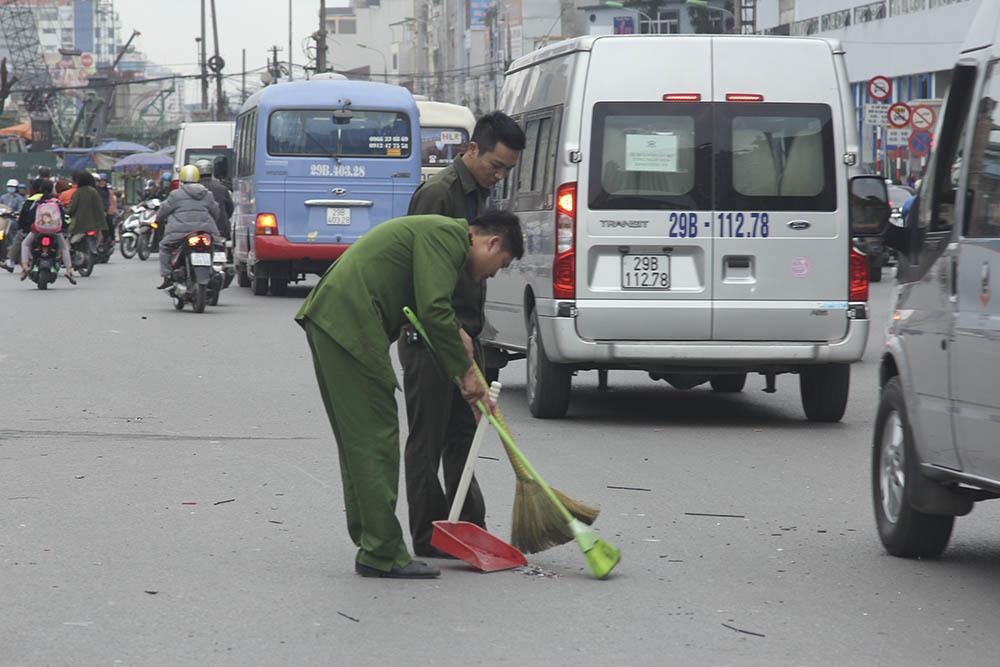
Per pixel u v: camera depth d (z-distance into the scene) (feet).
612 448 69.15
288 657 35.58
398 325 43.91
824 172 75.10
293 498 56.24
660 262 74.59
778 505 56.08
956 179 45.34
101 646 36.40
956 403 43.62
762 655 36.17
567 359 74.79
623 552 47.85
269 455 66.33
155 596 41.34
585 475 61.87
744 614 40.16
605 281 74.33
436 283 42.68
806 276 74.84
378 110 172.55
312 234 171.73
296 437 71.82
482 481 60.29
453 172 47.80
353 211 172.65
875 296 174.70
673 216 74.28
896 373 49.75
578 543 44.34
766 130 74.95
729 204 74.49
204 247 146.41
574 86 74.54
